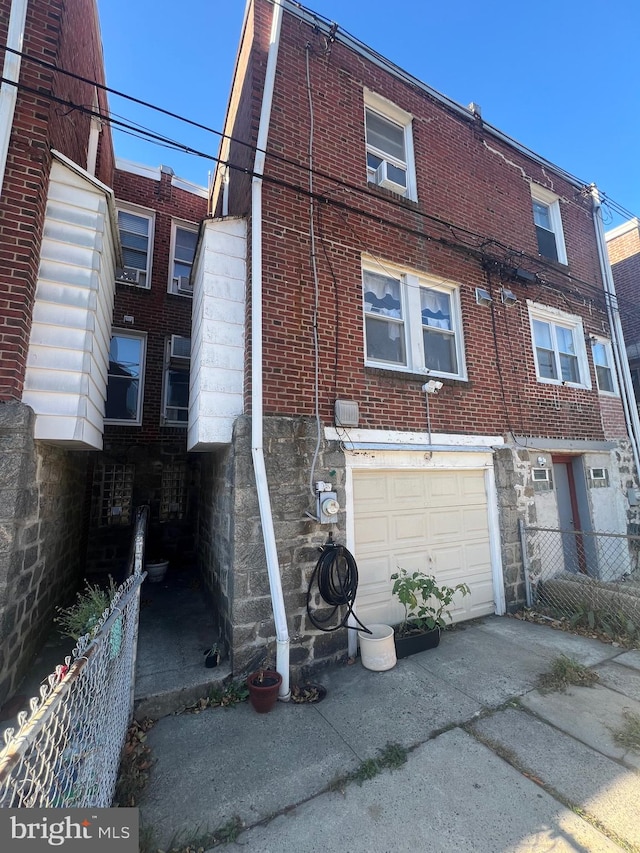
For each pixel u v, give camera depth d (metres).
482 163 7.25
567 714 3.33
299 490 4.39
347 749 2.96
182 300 9.41
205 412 4.46
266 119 4.83
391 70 6.39
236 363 4.68
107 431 8.15
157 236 9.52
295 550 4.27
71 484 5.49
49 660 3.88
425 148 6.57
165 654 4.17
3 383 3.36
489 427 6.17
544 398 7.02
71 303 3.96
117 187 9.29
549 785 2.57
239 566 3.98
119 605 2.63
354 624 4.57
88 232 4.15
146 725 3.27
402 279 5.93
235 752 2.95
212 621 5.11
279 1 4.97
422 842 2.21
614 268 11.27
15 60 3.71
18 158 3.65
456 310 6.35
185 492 8.38
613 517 7.56
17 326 3.46
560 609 5.73
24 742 1.31
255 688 3.39
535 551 6.29
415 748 2.96
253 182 4.73
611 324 8.73
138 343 8.96
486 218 7.02
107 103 7.30
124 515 7.88
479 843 2.18
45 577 4.14
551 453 6.95
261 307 4.54
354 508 4.89
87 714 2.02
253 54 5.23
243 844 2.22
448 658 4.38
